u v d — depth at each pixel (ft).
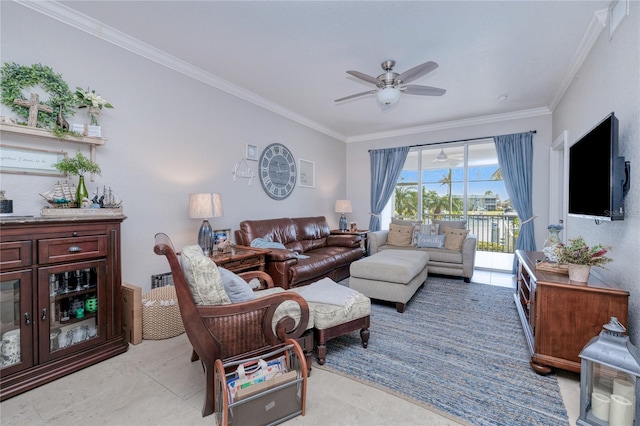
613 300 5.62
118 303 7.04
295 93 12.73
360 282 10.60
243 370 4.83
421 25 7.78
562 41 8.46
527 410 5.17
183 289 4.78
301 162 16.35
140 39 8.57
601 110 7.55
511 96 12.82
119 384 5.84
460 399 5.46
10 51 6.50
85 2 6.96
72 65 7.44
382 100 9.20
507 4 6.95
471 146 16.93
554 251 7.13
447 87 11.82
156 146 9.37
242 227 11.87
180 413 5.04
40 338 5.81
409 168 18.90
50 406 5.18
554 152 13.83
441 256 14.30
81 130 7.30
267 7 7.12
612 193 5.74
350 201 20.29
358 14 7.36
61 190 6.79
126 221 8.63
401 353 7.18
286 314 6.04
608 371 4.72
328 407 5.23
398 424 4.83
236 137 12.28
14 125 6.30
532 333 7.09
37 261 5.75
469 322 9.06
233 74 10.87
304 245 14.23
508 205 16.11
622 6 6.27
